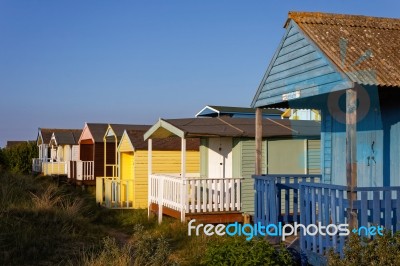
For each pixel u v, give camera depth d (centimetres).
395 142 960
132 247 1114
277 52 1043
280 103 1073
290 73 998
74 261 1002
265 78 1086
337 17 987
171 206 1589
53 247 1103
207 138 1766
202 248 1141
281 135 1594
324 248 843
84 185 2961
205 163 1780
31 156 4525
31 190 1764
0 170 2091
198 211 1498
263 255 835
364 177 1042
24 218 1281
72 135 3894
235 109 2584
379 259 664
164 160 2136
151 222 1677
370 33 959
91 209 1997
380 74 815
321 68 892
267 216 1034
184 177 1502
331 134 1148
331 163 1145
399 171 947
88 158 3284
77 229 1312
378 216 776
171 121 1642
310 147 1673
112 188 2105
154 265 950
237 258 833
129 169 2381
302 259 895
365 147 1041
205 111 2609
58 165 3491
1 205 1368
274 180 1022
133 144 2145
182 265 1056
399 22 1008
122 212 1933
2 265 961
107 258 985
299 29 955
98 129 3103
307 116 2278
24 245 1077
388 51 894
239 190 1543
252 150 1596
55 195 1881
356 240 704
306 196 897
